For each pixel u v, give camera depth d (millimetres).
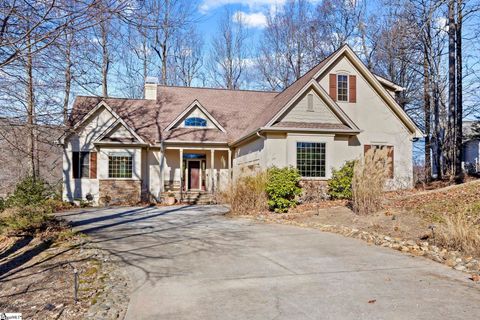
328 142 17828
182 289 5801
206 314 4762
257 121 20984
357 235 9625
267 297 5320
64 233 10500
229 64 39219
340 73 20016
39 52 6543
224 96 26000
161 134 21953
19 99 7637
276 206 14375
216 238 9836
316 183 17438
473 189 12711
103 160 21109
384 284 5770
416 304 4906
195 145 21891
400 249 8078
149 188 22250
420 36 19766
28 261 7973
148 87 25641
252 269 6840
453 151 21547
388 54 27906
